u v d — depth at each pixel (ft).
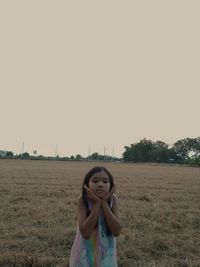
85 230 13.16
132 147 485.15
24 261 23.48
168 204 52.08
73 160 373.40
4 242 28.07
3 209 43.14
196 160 325.42
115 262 13.65
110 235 13.56
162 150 464.65
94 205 13.16
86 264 13.38
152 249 27.94
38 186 72.13
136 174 133.90
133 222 37.27
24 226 34.17
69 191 64.59
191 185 88.99
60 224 35.35
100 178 13.56
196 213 44.80
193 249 28.50
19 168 147.02
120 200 54.80
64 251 26.63
